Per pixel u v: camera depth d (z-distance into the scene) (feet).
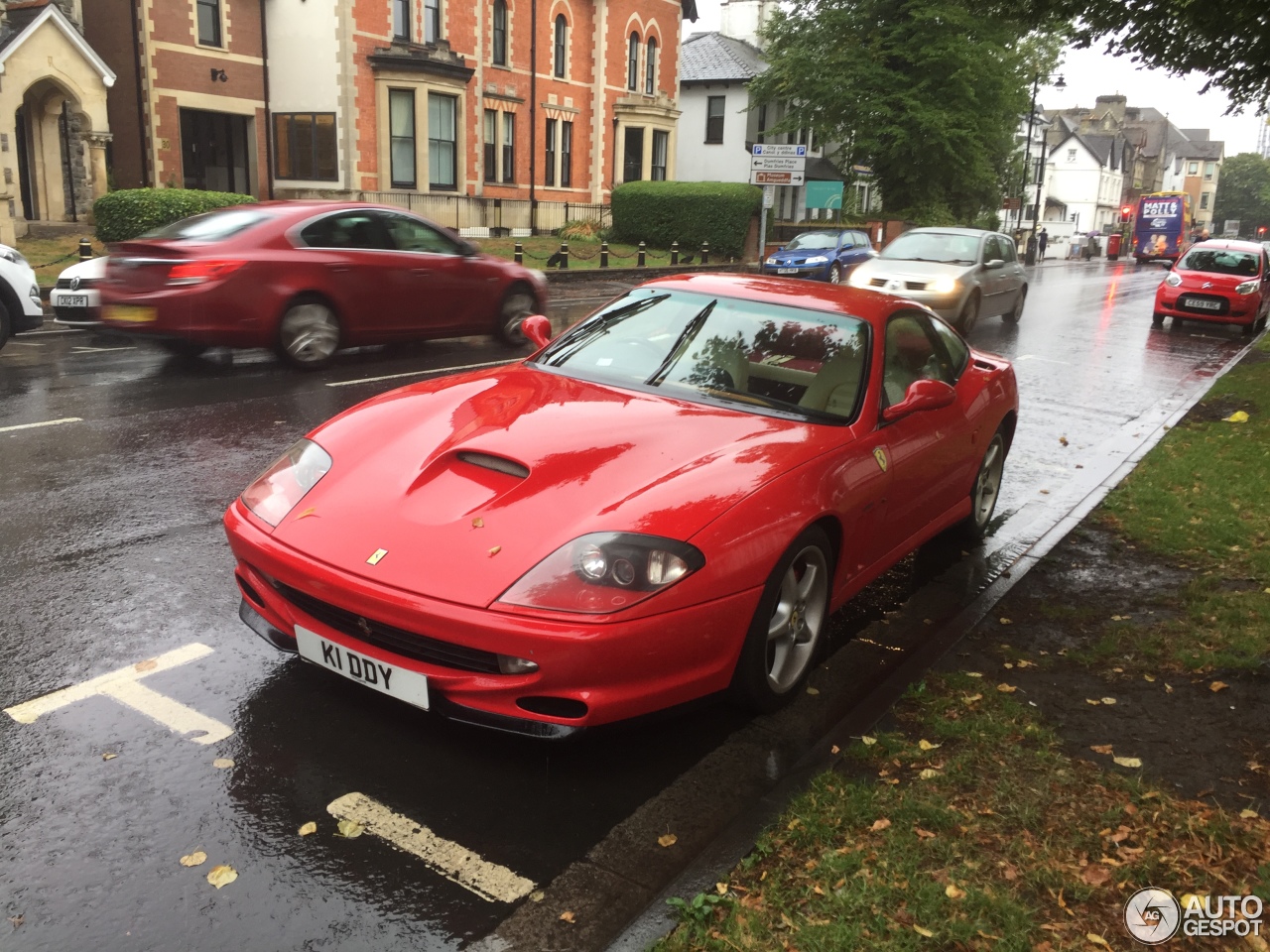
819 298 15.25
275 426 25.25
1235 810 10.19
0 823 9.16
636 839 9.60
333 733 11.03
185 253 30.55
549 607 9.53
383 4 93.25
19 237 69.92
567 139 118.11
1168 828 9.78
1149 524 20.18
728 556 10.41
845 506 12.28
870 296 15.80
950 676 12.97
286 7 92.73
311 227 33.09
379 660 10.26
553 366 14.57
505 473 11.04
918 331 16.29
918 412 14.47
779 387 13.56
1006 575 17.42
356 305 34.06
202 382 30.58
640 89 125.80
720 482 10.99
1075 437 29.60
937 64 119.24
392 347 39.19
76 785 9.81
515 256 76.28
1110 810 9.99
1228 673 13.35
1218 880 9.03
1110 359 47.83
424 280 36.14
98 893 8.32
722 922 8.13
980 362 19.22
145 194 65.87
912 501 14.93
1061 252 254.06
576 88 117.91
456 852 9.20
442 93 97.81
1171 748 11.41
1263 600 15.81
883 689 12.76
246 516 11.48
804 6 127.44
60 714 11.12
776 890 8.55
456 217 100.37
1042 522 20.98
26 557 15.69
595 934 8.25
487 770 10.58
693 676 10.50
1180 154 439.63
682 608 9.98
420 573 9.93
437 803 9.91
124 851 8.89
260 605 11.46
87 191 78.79
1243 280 61.11
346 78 91.30
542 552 9.87
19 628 13.19
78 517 17.75
